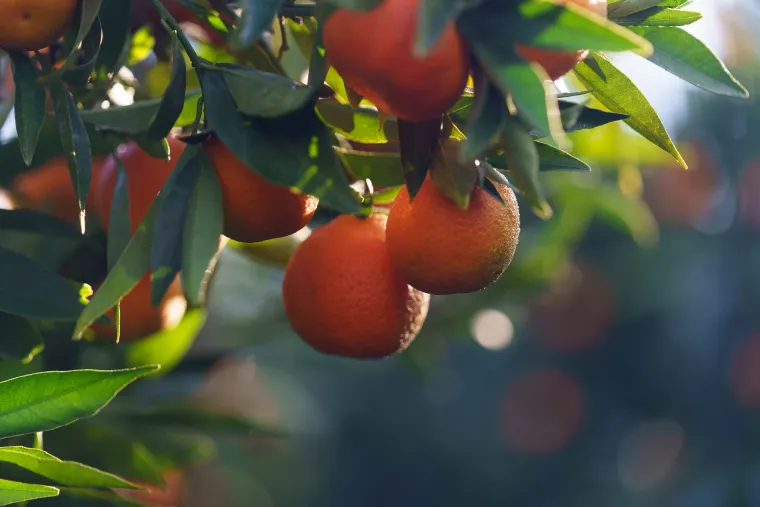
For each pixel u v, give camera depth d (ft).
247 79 3.72
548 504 12.03
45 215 4.08
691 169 10.42
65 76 3.88
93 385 3.66
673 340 11.13
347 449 11.98
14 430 3.64
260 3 3.57
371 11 3.54
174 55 3.75
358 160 4.08
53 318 3.89
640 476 11.90
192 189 3.68
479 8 3.53
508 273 6.13
